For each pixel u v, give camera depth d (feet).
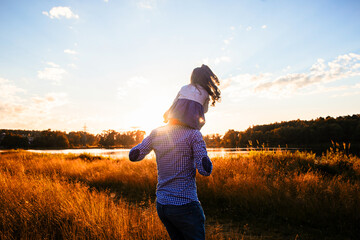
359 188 15.75
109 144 478.18
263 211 15.01
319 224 13.09
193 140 4.56
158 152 4.87
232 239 11.41
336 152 28.60
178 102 4.85
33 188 14.34
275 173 20.99
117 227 9.40
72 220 10.13
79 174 29.14
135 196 19.81
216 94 5.00
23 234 8.77
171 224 4.87
